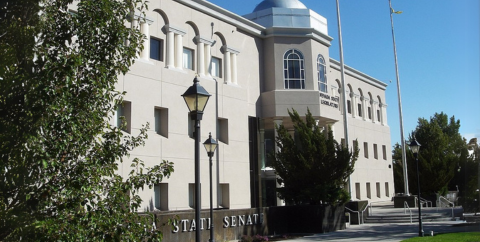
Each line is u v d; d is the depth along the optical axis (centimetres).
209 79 2797
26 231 643
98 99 777
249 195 2967
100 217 704
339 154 2558
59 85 695
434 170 4822
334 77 4359
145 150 2325
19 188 675
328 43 3556
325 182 2542
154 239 775
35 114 659
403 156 4359
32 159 662
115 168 782
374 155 5134
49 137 694
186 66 2744
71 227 664
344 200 2752
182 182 2516
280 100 3195
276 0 3703
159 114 2512
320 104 3241
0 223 650
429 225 2877
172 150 2480
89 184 708
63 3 792
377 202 4931
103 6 786
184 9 2730
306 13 3444
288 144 2589
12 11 714
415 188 4916
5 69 663
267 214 2442
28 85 674
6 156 662
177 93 2566
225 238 2148
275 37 3328
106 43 790
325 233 2517
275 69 3288
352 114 4700
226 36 3016
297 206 2567
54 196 697
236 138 2930
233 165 2877
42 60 713
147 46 2462
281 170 2608
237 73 3094
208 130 2730
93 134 744
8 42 696
